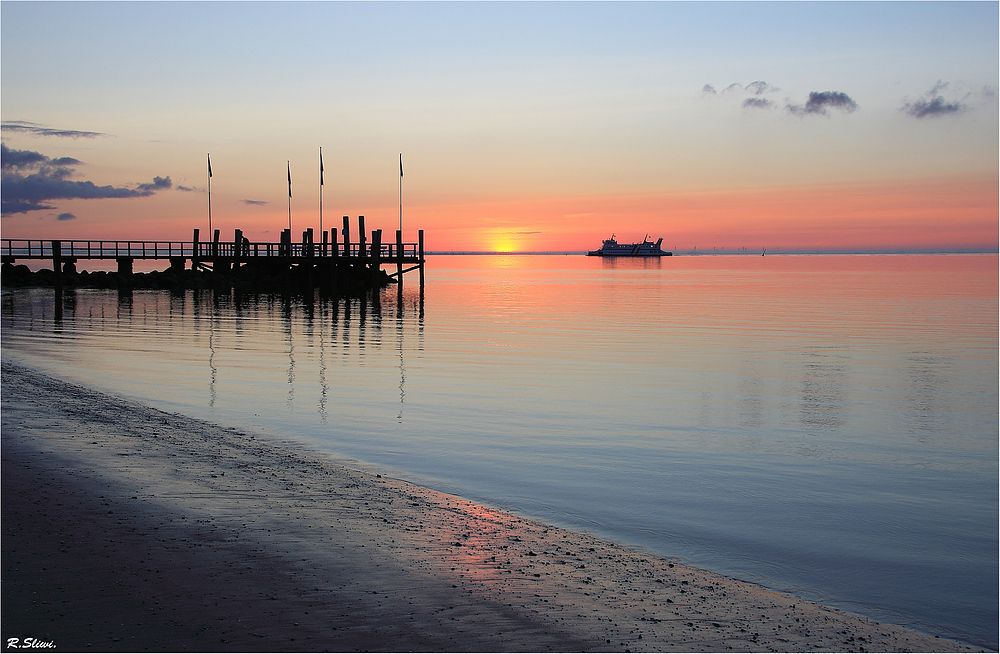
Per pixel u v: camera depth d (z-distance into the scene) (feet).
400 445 53.47
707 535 37.17
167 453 45.01
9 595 25.16
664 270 577.84
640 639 24.49
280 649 22.45
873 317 163.94
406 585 27.61
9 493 35.47
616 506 41.29
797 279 382.22
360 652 22.56
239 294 217.36
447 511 37.60
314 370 86.84
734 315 168.76
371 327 137.08
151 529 31.76
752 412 67.00
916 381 84.07
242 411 63.31
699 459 51.52
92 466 40.78
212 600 25.48
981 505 42.65
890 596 30.58
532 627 24.84
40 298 195.52
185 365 88.74
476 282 357.20
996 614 29.04
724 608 27.81
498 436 56.85
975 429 61.31
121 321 141.18
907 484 46.52
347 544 31.40
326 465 45.80
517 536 34.63
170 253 233.35
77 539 30.22
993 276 412.98
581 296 241.14
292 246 240.73
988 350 109.81
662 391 76.54
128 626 23.40
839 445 55.83
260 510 35.17
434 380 81.10
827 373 89.15
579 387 78.02
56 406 57.77
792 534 37.52
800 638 25.62
